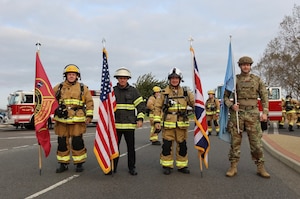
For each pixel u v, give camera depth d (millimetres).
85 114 7543
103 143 6988
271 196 5621
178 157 7477
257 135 7000
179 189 6062
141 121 7383
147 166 8328
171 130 7340
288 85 52469
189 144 13508
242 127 7059
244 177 7031
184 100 7344
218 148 11969
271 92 21594
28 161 9156
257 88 7023
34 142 15055
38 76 7336
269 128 22938
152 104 13016
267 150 11422
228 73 7191
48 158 9719
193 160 9250
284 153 9656
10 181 6672
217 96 22109
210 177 7043
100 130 7020
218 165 8430
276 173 7480
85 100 7578
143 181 6680
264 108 6938
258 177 7039
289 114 20203
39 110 7270
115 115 7277
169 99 7320
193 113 7555
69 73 7480
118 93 7359
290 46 49688
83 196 5613
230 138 7297
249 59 7004
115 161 7426
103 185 6348
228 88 7156
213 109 18109
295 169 7793
